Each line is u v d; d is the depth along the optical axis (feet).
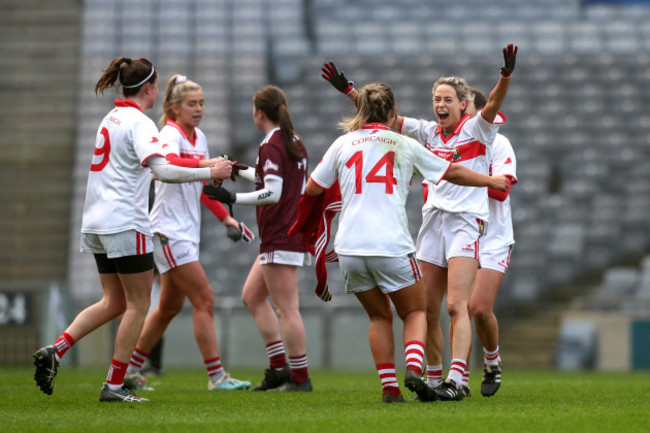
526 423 46.78
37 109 241.14
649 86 244.63
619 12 272.31
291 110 241.14
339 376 114.83
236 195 68.80
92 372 120.16
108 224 60.64
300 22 262.67
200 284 76.95
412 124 67.72
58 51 251.60
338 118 238.89
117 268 61.62
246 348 145.59
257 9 263.29
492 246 70.13
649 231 209.46
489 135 64.85
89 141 235.61
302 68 251.60
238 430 44.24
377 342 59.41
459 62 249.34
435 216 66.08
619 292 190.70
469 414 51.01
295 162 73.82
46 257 215.10
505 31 264.11
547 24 265.34
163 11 259.80
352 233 56.44
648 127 235.81
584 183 222.48
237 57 254.06
